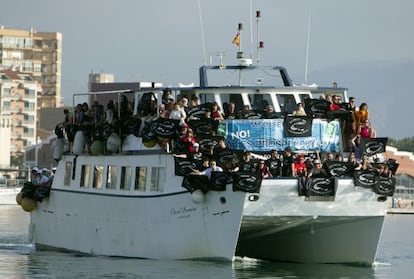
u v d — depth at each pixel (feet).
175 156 189.37
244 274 185.98
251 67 207.00
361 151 193.77
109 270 189.06
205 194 186.19
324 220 191.52
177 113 192.34
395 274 193.26
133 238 202.49
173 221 192.65
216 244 186.80
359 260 197.98
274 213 185.98
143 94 205.46
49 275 189.06
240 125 192.75
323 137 195.21
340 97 203.41
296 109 198.90
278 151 193.57
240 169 186.70
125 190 203.72
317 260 202.90
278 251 207.72
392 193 189.26
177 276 179.93
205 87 198.90
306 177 184.85
